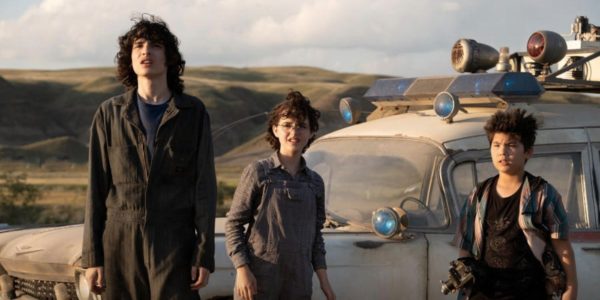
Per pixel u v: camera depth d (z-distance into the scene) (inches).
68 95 7244.1
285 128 210.4
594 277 259.9
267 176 209.8
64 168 4365.2
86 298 236.7
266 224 208.7
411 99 299.3
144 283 202.4
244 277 207.3
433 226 252.4
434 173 257.6
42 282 256.2
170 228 201.5
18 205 1514.5
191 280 202.7
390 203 259.9
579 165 272.4
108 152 203.3
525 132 199.0
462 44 299.3
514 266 198.2
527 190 199.2
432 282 247.0
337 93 6638.8
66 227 276.5
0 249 272.7
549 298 201.0
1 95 6894.7
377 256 244.2
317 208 215.2
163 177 201.3
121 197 201.6
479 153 261.4
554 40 291.9
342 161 277.4
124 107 202.2
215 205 205.3
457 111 268.2
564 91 331.0
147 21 204.8
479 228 201.6
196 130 203.5
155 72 203.3
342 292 240.7
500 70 304.3
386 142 273.7
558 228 199.6
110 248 202.5
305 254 209.9
